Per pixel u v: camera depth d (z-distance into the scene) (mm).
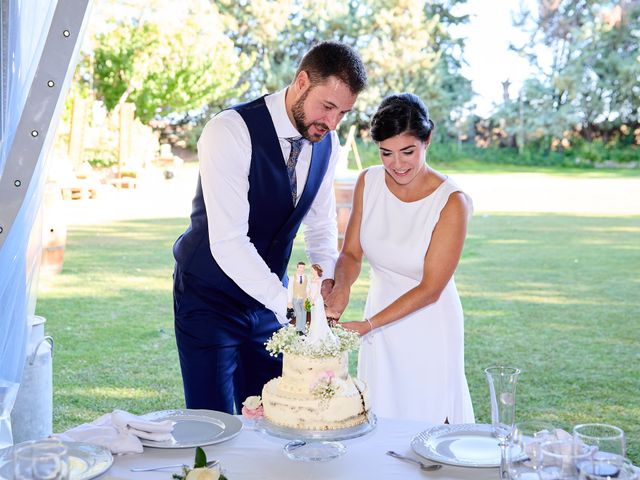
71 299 7184
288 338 1918
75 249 10180
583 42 30438
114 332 6055
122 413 2068
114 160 20328
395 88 30312
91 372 5062
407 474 1809
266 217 2809
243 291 2766
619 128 30484
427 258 2785
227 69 27062
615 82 30109
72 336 5926
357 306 7078
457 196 2779
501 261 9547
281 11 30094
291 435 1837
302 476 1800
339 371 1914
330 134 2938
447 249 2762
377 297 2967
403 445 1985
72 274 8391
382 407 2879
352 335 1972
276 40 30406
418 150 2660
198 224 2793
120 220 13289
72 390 4695
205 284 2748
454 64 31672
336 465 1862
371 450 1953
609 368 5176
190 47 25984
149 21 25422
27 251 2871
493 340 5902
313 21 30406
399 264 2855
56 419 4199
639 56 29891
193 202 2861
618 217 14109
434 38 31453
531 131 30531
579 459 1484
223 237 2643
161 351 5562
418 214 2805
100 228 12258
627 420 4191
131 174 19234
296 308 1992
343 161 9711
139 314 6648
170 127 28547
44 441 1448
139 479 1787
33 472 1401
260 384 2920
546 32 31062
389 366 2879
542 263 9383
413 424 2131
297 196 2842
